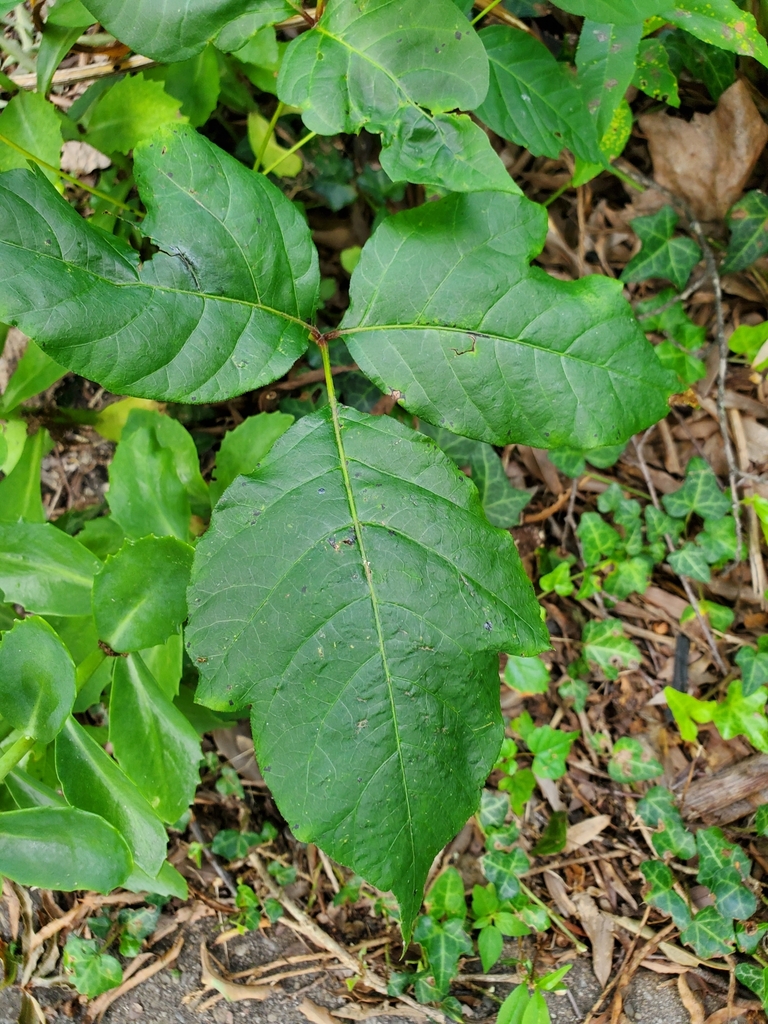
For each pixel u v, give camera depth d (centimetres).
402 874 21
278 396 40
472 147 22
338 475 23
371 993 35
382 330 24
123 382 22
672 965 35
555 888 37
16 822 22
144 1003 35
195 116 33
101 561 30
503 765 37
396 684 22
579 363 24
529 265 24
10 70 37
